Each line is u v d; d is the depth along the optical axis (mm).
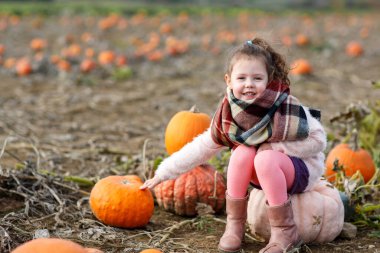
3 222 4758
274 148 4340
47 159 6891
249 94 4289
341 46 19828
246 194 4531
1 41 18844
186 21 28703
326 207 4652
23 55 15883
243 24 27906
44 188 5527
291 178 4340
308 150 4348
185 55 16938
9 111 9492
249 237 4855
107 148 7406
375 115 6848
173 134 5430
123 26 24375
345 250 4633
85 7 33844
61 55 15078
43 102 10406
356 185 5266
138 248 4543
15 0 41625
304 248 4605
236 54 4320
